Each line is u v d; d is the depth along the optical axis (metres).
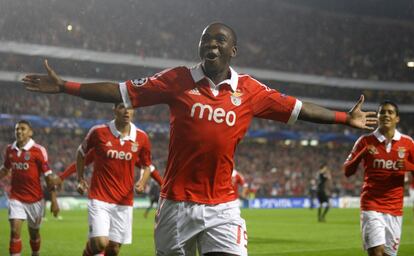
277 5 80.94
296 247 19.05
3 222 27.19
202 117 6.04
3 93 57.50
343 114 6.30
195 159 6.12
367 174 10.87
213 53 5.93
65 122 55.69
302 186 60.97
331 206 55.34
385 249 10.85
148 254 17.12
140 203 48.03
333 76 74.44
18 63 57.94
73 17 63.88
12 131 52.81
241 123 6.17
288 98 6.29
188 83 6.09
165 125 61.09
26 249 17.20
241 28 76.38
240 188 53.41
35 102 57.28
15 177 13.09
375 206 10.69
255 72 70.25
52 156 52.88
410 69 79.12
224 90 6.10
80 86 5.87
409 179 14.40
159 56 64.94
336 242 20.84
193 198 6.18
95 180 10.84
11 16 56.88
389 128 10.70
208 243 6.24
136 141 10.96
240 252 6.21
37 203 13.28
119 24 65.88
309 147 71.62
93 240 10.42
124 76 65.56
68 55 58.91
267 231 25.80
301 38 77.88
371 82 75.88
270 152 67.25
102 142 10.80
